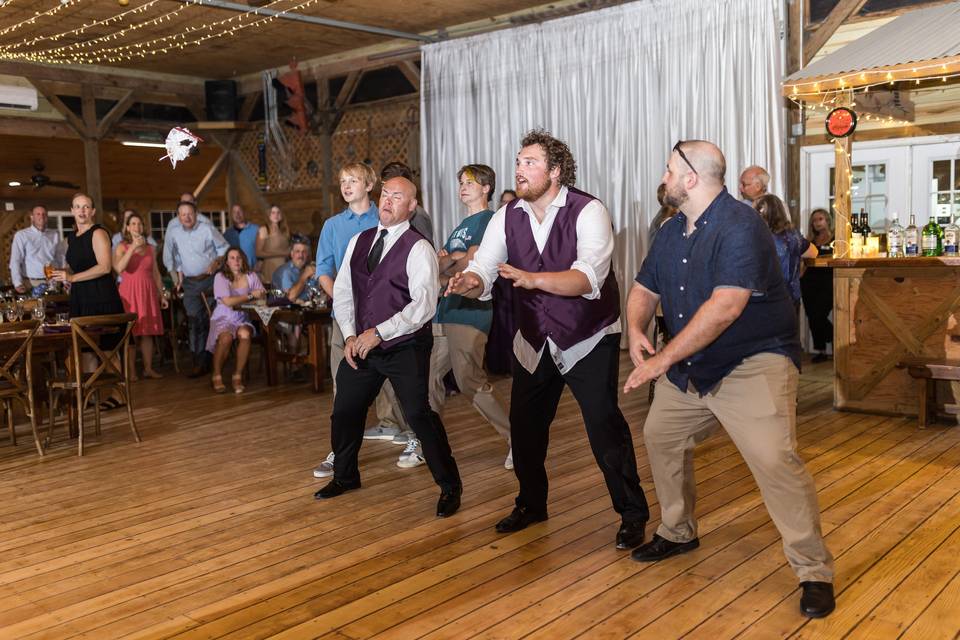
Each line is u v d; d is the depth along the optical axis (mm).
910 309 5125
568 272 2840
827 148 7574
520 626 2555
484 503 3748
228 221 12906
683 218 2672
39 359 5852
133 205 12297
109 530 3582
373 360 3592
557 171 2982
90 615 2744
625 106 8383
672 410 2795
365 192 4207
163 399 6605
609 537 3264
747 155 7707
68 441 5270
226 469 4500
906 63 5055
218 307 6957
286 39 10078
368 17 9250
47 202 11305
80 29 9227
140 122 11680
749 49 7598
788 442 2539
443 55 9703
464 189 4000
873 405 5316
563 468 4250
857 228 6977
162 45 10133
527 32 8984
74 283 5980
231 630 2602
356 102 11039
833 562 2824
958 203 7066
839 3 7309
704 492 3783
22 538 3512
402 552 3197
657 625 2535
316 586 2914
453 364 4039
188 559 3217
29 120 10539
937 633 2445
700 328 2449
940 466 4129
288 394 6676
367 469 4375
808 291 7469
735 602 2674
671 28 8008
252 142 12391
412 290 3453
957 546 3092
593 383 3006
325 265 4270
